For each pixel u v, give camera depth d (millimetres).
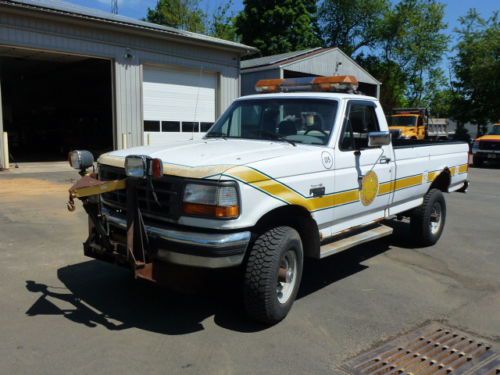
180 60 17703
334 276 5758
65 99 26828
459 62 35625
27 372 3367
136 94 16516
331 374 3490
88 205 4297
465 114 35500
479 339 4145
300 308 4707
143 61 16578
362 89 31625
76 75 24875
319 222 4684
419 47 46875
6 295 4754
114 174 4469
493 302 5004
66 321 4227
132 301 4723
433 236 7129
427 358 3785
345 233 5367
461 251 6977
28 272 5438
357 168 5195
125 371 3430
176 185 3877
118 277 5367
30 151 23750
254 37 39188
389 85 47781
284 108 5402
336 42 49250
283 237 4156
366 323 4395
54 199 9602
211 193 3752
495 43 32500
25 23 13664
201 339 3969
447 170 7418
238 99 5965
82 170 4672
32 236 6895
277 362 3637
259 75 24219
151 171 3922
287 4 38312
